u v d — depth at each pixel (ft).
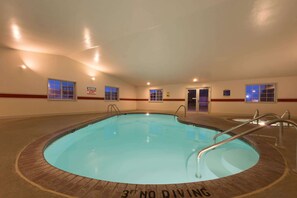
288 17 13.01
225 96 32.22
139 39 17.90
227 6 11.96
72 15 12.59
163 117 30.58
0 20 13.07
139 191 4.81
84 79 29.71
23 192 4.74
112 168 9.82
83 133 17.21
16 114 21.07
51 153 10.98
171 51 21.21
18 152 8.09
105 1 10.94
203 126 17.80
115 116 28.02
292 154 8.05
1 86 19.76
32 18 12.89
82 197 4.51
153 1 11.12
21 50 21.42
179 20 13.88
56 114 25.52
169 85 39.88
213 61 23.45
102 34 16.31
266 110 28.50
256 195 4.70
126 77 36.96
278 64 22.62
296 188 5.06
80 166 10.07
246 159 10.37
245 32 15.65
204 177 8.38
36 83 22.91
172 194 4.70
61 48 20.99
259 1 11.41
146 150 13.21
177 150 13.24
